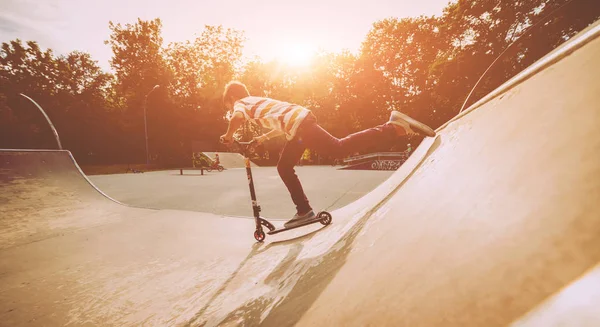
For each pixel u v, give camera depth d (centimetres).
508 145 68
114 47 2856
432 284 50
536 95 72
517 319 29
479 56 1961
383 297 58
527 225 43
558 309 24
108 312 145
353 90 3284
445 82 2227
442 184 87
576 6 261
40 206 350
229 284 169
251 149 252
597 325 17
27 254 234
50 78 2834
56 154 454
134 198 606
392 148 2817
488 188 61
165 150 3180
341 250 119
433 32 2869
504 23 1844
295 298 101
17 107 2534
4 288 174
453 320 39
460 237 55
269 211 436
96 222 343
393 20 3033
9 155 388
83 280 184
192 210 455
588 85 53
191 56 3241
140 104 2902
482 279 42
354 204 322
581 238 32
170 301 154
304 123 191
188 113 3152
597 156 40
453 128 146
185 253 233
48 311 148
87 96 2984
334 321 63
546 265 33
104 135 2997
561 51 73
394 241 81
